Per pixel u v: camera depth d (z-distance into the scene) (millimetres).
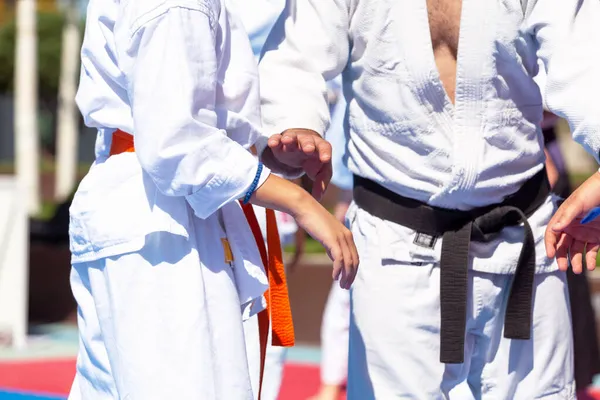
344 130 6910
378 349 6547
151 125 5051
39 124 80125
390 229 6480
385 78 6320
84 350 5781
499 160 6270
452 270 6309
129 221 5289
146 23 5113
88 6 5656
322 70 6492
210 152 5113
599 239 6223
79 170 59531
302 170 6410
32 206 29719
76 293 5797
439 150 6242
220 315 5332
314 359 15086
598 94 5871
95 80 5570
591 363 10094
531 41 6215
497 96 6219
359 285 6633
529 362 6551
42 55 73875
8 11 77875
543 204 6527
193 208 5242
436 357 6480
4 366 14383
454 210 6375
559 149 10414
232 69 5539
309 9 6551
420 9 6180
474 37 6105
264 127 6410
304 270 18125
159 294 5238
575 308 9930
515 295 6391
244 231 5625
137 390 5172
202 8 5211
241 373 5328
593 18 6016
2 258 15766
